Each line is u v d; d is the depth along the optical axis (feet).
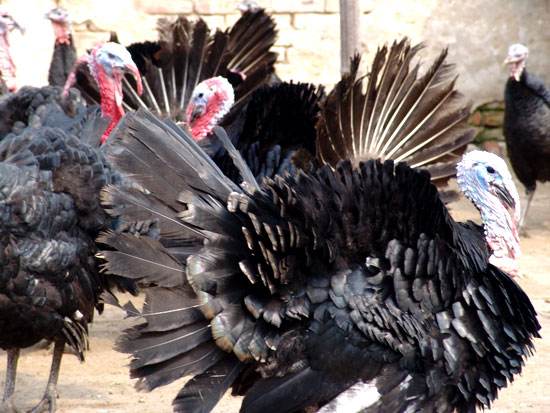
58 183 34.65
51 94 42.39
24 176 33.83
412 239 29.96
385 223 29.58
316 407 30.35
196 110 50.70
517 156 70.03
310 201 28.76
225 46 54.19
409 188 30.14
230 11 82.79
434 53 89.86
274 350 28.04
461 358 29.94
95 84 50.26
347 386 28.96
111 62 46.93
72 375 42.50
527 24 91.15
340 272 29.01
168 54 53.36
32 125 39.55
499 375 30.99
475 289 30.66
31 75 79.15
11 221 33.24
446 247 30.37
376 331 28.78
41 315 34.37
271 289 27.78
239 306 27.71
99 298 35.73
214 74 53.98
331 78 84.58
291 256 28.19
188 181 28.22
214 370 28.02
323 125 40.63
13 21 64.13
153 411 38.22
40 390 40.83
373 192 29.53
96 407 38.63
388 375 29.19
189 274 27.22
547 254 63.87
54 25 64.64
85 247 35.14
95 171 35.35
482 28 90.27
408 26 89.15
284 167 42.83
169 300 27.45
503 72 91.04
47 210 33.88
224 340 27.50
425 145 42.68
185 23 55.57
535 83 68.23
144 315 27.20
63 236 34.42
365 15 88.28
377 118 41.65
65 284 34.58
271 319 27.86
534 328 32.14
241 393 30.19
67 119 40.60
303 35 83.76
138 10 82.07
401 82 42.04
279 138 46.11
